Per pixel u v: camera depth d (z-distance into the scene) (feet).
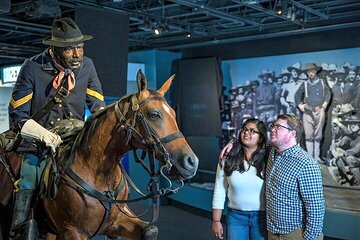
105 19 17.28
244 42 25.34
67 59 8.30
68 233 8.08
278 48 24.11
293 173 8.54
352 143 21.79
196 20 22.98
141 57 27.61
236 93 25.95
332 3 19.25
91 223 7.95
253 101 25.26
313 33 22.71
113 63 17.54
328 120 22.52
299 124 8.88
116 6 18.81
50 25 22.15
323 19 20.85
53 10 16.44
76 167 7.99
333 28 21.36
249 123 9.67
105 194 7.91
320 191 8.43
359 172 21.58
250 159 9.64
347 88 21.83
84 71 8.94
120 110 7.50
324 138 22.67
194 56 27.50
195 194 22.84
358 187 21.58
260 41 24.71
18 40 27.55
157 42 26.71
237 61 25.80
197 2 18.30
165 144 6.99
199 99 26.12
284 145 8.84
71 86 8.66
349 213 16.97
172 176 7.07
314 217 8.36
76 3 17.81
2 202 8.81
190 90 26.43
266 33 23.18
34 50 28.76
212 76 25.52
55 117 8.77
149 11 21.01
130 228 8.20
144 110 7.17
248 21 21.20
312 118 23.06
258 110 25.07
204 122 26.04
